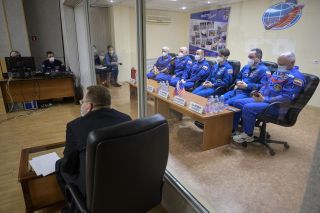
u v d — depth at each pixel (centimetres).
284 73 189
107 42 532
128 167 98
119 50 458
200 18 357
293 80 179
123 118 125
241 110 244
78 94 468
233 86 297
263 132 227
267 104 210
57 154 184
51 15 510
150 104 293
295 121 185
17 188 195
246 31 255
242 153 230
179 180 172
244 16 257
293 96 181
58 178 143
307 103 170
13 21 450
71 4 432
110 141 89
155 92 296
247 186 175
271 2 193
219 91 308
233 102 257
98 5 509
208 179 186
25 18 480
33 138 295
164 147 112
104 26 524
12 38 455
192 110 246
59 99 466
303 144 180
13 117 376
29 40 498
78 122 121
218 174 194
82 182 114
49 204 162
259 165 203
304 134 178
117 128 92
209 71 345
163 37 374
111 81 462
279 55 189
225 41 310
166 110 295
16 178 209
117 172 96
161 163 115
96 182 93
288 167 185
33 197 164
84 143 113
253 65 253
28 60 401
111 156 91
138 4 177
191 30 377
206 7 344
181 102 260
